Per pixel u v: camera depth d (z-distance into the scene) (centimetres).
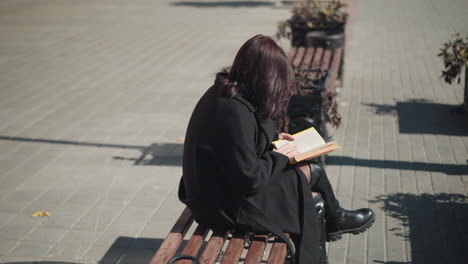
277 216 256
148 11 1872
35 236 427
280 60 246
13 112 764
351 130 663
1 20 1673
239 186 241
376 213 452
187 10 1869
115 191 509
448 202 468
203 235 267
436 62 1013
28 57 1149
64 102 810
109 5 2044
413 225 431
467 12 1609
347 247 402
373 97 802
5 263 386
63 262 389
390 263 379
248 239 291
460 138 625
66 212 468
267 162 250
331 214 306
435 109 736
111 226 443
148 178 539
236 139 236
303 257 255
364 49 1152
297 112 505
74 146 629
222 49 1188
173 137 654
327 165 558
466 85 704
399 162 561
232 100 242
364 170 544
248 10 1816
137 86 895
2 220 453
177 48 1212
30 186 523
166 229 438
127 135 663
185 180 262
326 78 544
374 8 1780
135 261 391
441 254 386
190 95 834
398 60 1042
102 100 817
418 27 1398
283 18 1606
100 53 1177
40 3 2094
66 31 1472
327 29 834
